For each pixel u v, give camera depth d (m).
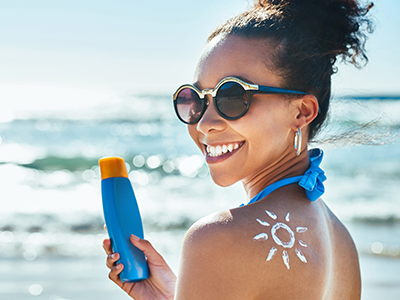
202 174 15.12
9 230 8.94
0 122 29.67
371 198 11.35
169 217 10.01
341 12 1.42
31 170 15.91
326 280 1.27
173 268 6.40
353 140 1.66
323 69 1.41
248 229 1.16
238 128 1.31
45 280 6.03
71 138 23.83
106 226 1.55
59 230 9.00
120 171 1.58
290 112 1.34
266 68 1.31
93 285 5.82
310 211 1.31
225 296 1.12
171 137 23.77
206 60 1.39
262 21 1.35
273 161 1.37
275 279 1.14
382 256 7.01
